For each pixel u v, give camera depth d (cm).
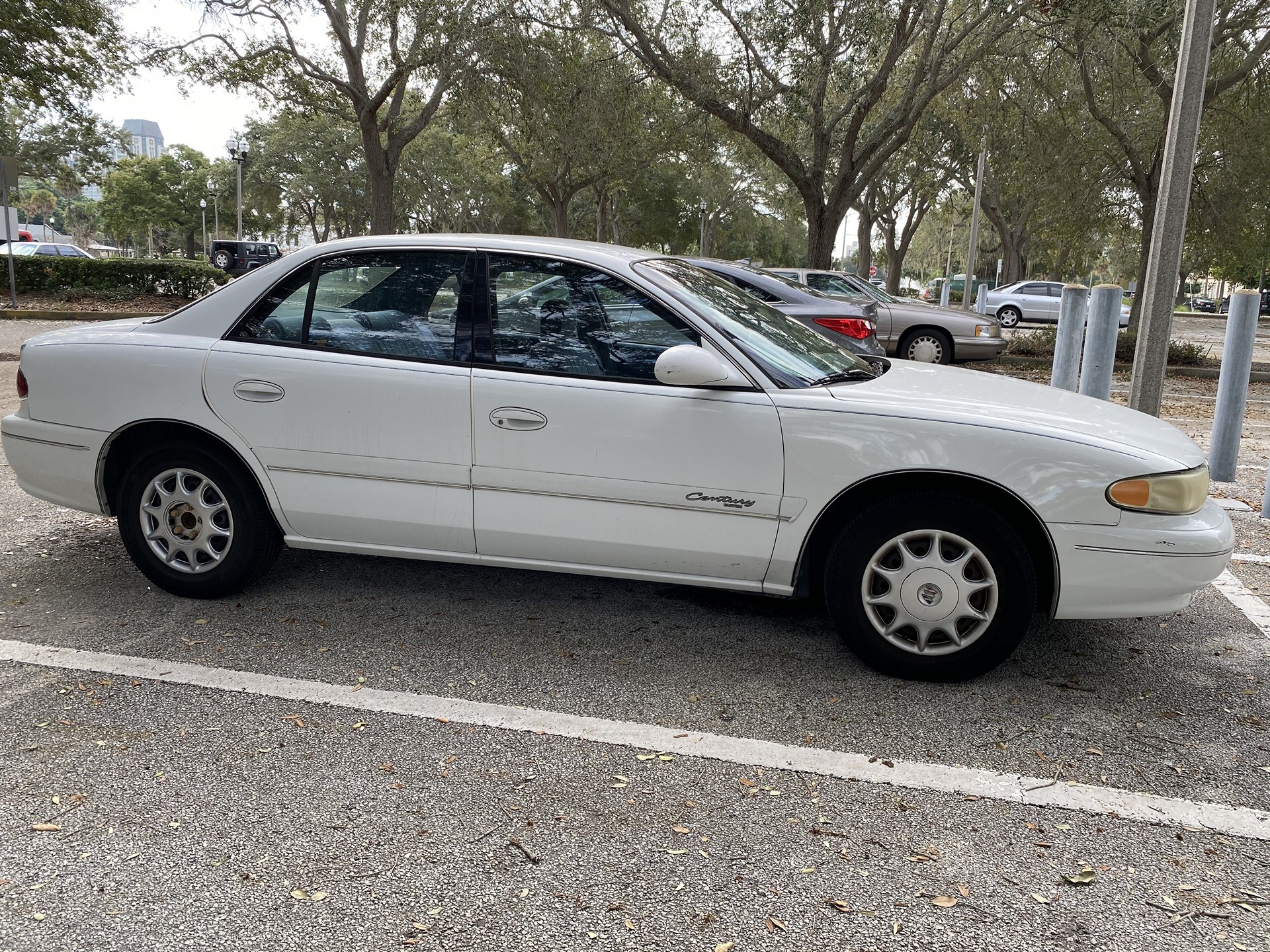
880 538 354
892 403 353
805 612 433
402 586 455
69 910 227
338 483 395
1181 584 335
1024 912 235
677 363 343
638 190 4750
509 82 1877
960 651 354
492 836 260
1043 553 351
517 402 369
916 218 4312
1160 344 710
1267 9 1722
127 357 408
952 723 333
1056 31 1730
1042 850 261
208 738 310
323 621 410
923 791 289
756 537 362
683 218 5188
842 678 366
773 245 6444
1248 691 363
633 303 372
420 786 284
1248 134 1911
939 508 345
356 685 350
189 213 6800
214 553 419
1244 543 564
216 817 266
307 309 399
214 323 408
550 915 229
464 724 324
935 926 229
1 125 3681
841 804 281
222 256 3178
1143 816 279
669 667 372
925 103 1672
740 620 422
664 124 2072
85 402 413
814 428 350
